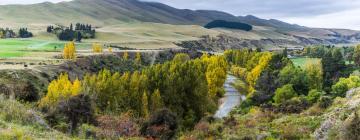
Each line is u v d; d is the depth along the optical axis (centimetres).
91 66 14725
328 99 5544
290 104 6144
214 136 4712
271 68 12369
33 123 2909
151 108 8088
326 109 5175
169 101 8612
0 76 8638
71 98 3919
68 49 14388
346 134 3434
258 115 5584
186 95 8850
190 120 8025
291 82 9506
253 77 12375
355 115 3456
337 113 4338
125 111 7812
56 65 12331
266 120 5175
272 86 9762
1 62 11712
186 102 8756
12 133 2223
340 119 4069
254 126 4794
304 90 9350
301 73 9700
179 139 4841
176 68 9700
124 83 8588
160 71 9231
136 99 8381
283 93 7788
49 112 3666
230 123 5244
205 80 9306
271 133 4272
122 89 8412
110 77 8862
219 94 11512
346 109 4378
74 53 14600
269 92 9306
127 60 18150
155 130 4888
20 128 2469
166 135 4884
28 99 5462
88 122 3972
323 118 4388
